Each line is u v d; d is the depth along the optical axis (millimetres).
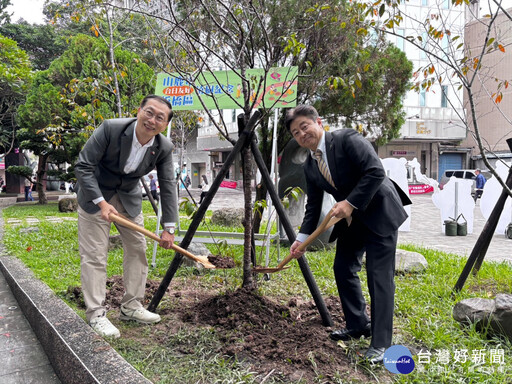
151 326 3104
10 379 2619
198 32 3951
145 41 4770
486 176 21797
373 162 2463
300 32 5812
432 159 27328
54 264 5195
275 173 4797
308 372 2400
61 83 14086
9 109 16156
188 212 3307
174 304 3588
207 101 5039
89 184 2814
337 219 2545
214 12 3992
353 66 6320
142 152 2945
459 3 3229
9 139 18312
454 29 3682
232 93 4902
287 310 3318
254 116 3268
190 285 4309
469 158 27516
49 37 21859
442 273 4801
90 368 2234
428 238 8625
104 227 3000
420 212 14250
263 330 2949
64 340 2604
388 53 7254
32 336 3297
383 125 7840
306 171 2871
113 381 2090
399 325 3158
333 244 6387
